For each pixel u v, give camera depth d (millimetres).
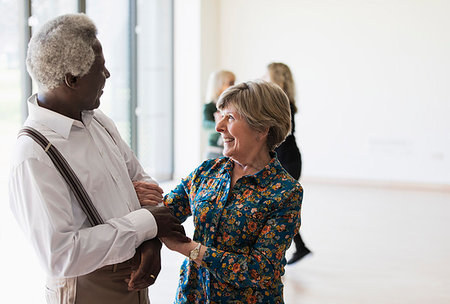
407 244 5777
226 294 1851
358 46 8953
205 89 9055
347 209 7402
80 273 1764
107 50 7328
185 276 1948
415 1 8625
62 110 1848
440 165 8766
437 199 8141
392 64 8828
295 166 4465
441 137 8719
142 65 8109
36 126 1805
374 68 8914
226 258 1787
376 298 4262
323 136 9258
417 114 8797
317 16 9094
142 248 1876
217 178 1961
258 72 9477
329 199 8047
